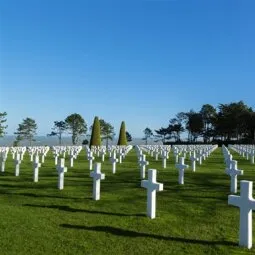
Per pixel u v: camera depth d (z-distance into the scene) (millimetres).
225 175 16922
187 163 24016
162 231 7684
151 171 8727
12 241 6898
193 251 6535
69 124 97062
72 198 11109
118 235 7359
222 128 93062
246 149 32469
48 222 8227
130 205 10102
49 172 17672
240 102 94188
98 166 10828
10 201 10680
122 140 60562
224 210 9609
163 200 10805
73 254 6316
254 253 6477
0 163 18656
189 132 105438
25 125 93750
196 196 11492
